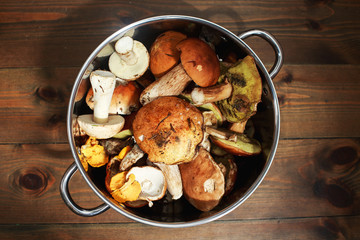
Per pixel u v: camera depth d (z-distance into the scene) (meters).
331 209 0.62
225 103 0.53
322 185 0.63
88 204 0.61
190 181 0.53
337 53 0.64
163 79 0.52
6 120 0.61
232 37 0.49
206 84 0.50
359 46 0.65
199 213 0.54
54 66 0.62
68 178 0.50
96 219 0.61
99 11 0.63
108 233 0.61
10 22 0.62
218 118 0.55
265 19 0.64
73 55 0.62
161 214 0.55
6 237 0.60
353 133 0.63
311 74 0.64
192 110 0.50
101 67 0.53
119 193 0.51
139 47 0.53
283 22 0.64
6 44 0.62
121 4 0.63
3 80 0.62
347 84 0.64
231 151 0.54
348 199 0.63
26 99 0.62
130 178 0.52
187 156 0.49
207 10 0.63
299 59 0.64
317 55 0.64
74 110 0.50
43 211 0.61
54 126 0.61
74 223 0.61
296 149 0.63
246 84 0.50
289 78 0.63
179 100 0.51
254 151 0.53
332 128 0.63
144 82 0.56
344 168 0.63
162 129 0.49
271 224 0.62
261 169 0.53
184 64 0.50
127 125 0.54
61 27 0.62
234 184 0.55
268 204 0.62
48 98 0.62
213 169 0.52
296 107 0.63
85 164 0.54
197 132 0.50
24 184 0.61
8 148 0.61
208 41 0.53
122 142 0.55
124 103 0.54
